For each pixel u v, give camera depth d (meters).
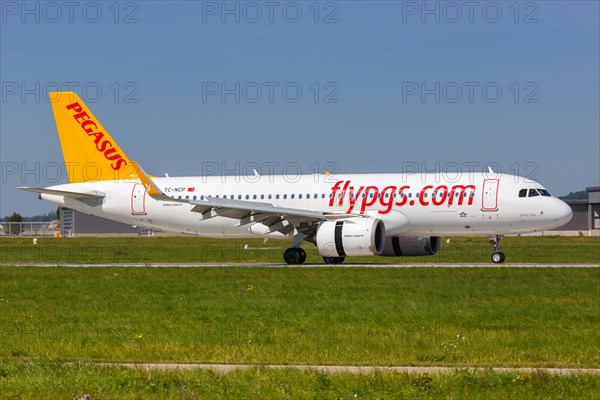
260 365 41.50
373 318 59.81
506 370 40.59
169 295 76.88
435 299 70.81
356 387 37.09
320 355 44.88
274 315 62.31
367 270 99.56
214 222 121.81
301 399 35.44
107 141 127.19
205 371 39.72
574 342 48.59
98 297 76.38
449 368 41.06
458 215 110.56
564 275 91.19
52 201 129.00
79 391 36.81
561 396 35.53
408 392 36.22
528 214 108.94
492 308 64.62
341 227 106.38
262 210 107.56
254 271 100.62
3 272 104.38
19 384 38.09
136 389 36.97
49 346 48.72
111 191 125.56
